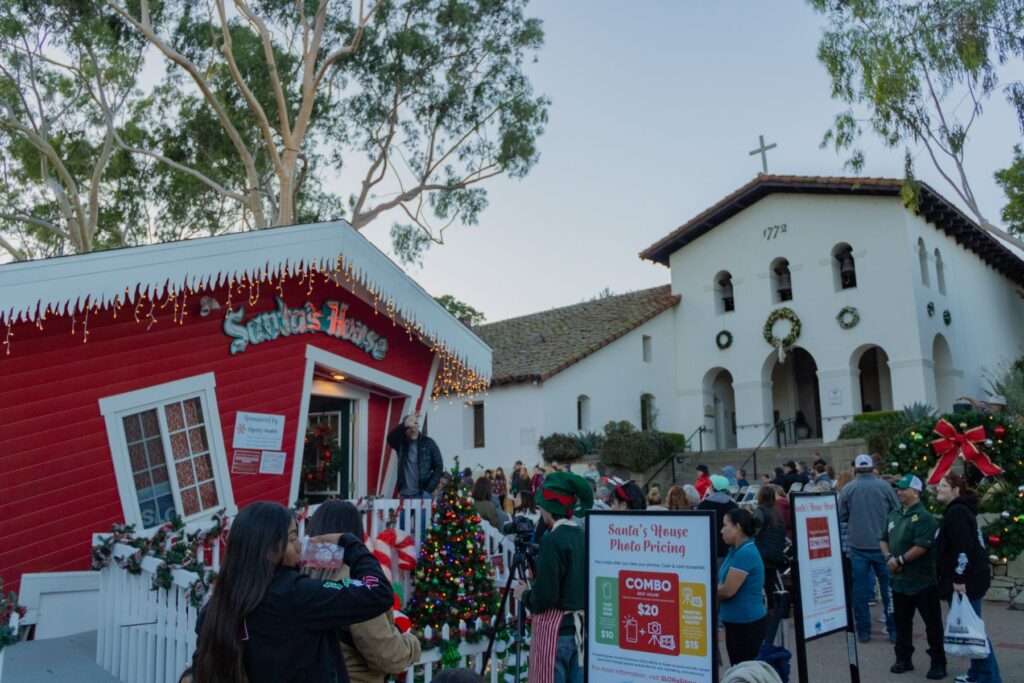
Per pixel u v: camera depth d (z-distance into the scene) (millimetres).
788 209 29391
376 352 12188
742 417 29438
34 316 7582
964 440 11617
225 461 9938
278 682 2797
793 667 8156
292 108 23766
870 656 8578
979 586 6727
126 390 9156
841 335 27391
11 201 25359
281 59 23297
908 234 26719
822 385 27500
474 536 7688
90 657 7461
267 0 22109
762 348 29344
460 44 22781
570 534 5227
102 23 20578
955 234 29922
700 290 31359
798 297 28625
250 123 23922
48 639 8141
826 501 5297
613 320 30625
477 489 10398
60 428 8625
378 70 23047
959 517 6797
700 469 16891
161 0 20766
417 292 11680
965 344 29016
